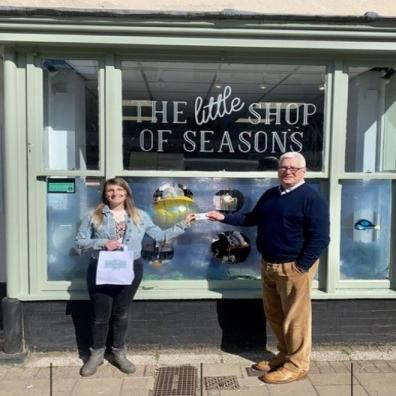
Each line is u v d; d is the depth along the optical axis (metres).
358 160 4.18
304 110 4.10
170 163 4.07
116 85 3.94
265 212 3.53
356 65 4.04
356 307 4.15
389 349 4.15
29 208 3.93
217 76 4.05
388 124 4.22
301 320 3.51
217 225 4.20
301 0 4.07
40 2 3.95
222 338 4.11
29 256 3.97
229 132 4.10
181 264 4.19
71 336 4.03
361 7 4.11
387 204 4.25
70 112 3.99
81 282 4.07
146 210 4.09
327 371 3.76
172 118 4.05
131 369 3.72
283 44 3.77
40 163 3.92
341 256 4.25
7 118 3.80
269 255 3.51
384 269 4.29
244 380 3.61
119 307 3.73
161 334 4.08
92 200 4.05
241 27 3.69
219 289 4.16
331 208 4.09
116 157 3.98
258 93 4.09
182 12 3.62
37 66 3.86
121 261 3.57
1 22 3.57
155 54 3.91
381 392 3.44
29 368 3.81
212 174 4.09
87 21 3.61
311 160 4.12
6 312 3.88
